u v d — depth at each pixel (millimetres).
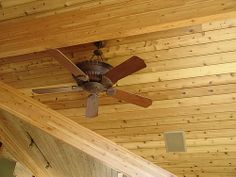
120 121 4047
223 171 4426
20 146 6230
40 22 2641
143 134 4164
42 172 7047
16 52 2678
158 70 3238
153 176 3717
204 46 2893
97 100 2977
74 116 4145
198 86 3295
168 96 3504
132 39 2986
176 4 2178
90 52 3188
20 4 2812
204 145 4047
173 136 3992
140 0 2311
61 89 2926
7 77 3771
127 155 3707
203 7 2084
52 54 2559
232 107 3420
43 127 3572
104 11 2416
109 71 2645
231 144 3924
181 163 4480
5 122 5602
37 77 3658
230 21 2637
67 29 2502
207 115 3605
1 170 6121
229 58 2938
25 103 3588
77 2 2645
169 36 2887
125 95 2900
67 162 6156
